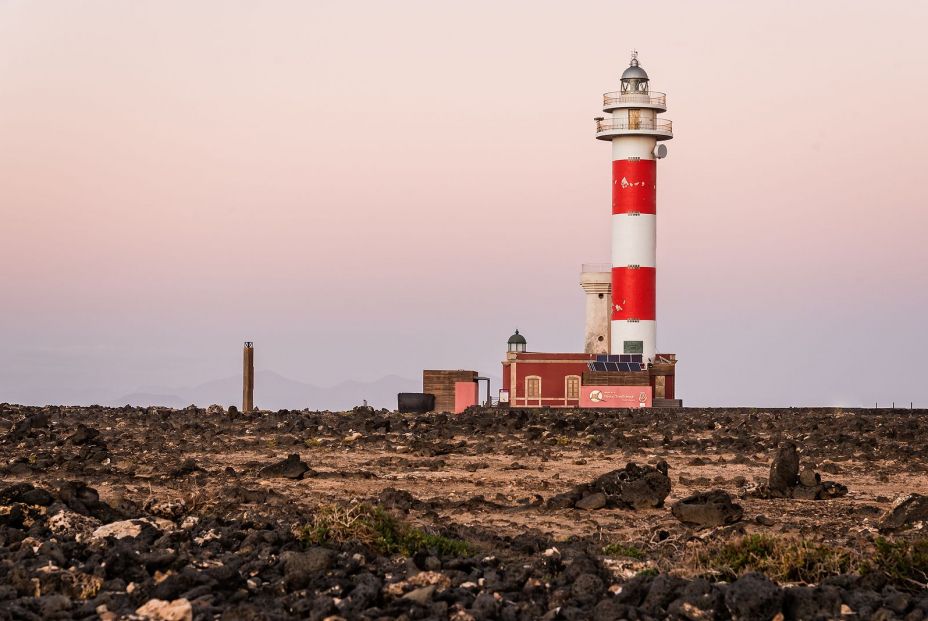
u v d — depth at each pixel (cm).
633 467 3725
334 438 5778
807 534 2906
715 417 7038
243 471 4469
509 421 6406
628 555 2709
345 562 2289
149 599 2008
